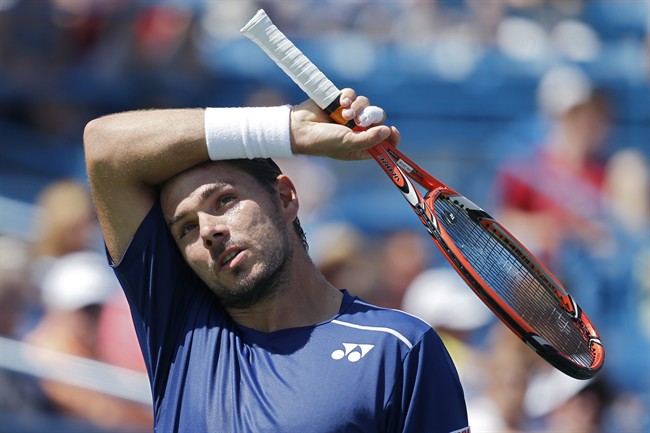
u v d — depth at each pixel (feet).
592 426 80.59
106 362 82.48
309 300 39.42
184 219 38.42
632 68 112.78
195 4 115.65
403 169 41.04
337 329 38.40
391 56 114.62
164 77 111.04
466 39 115.85
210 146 37.93
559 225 99.55
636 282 96.43
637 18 119.14
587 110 103.65
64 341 82.53
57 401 80.02
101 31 112.88
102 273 88.22
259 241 38.04
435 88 113.19
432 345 38.32
